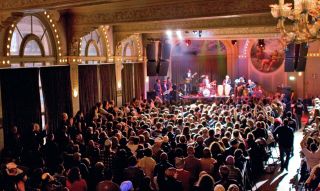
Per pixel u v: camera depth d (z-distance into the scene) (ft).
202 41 83.71
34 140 37.24
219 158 26.66
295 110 59.31
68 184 22.67
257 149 33.71
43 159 30.86
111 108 50.01
